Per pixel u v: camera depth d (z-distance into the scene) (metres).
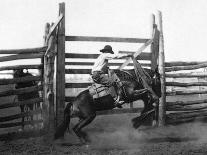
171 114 9.55
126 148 6.92
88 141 7.20
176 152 6.45
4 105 7.34
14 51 7.36
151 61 9.34
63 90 8.27
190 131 8.64
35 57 7.57
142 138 7.75
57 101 8.23
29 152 6.53
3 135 7.39
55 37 7.75
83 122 7.14
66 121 7.14
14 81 7.45
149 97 8.09
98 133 8.41
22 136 7.54
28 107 10.67
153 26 9.29
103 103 7.35
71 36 8.41
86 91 7.33
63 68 8.27
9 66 7.41
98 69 7.30
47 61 7.57
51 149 6.77
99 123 9.71
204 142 7.41
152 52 9.30
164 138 7.64
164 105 9.26
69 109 7.18
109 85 7.34
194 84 9.70
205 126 9.34
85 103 7.17
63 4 8.20
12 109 13.88
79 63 8.62
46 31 7.99
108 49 7.51
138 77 7.84
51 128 7.56
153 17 9.30
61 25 8.20
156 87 8.31
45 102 7.59
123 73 7.78
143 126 9.25
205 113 9.89
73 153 6.48
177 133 8.38
